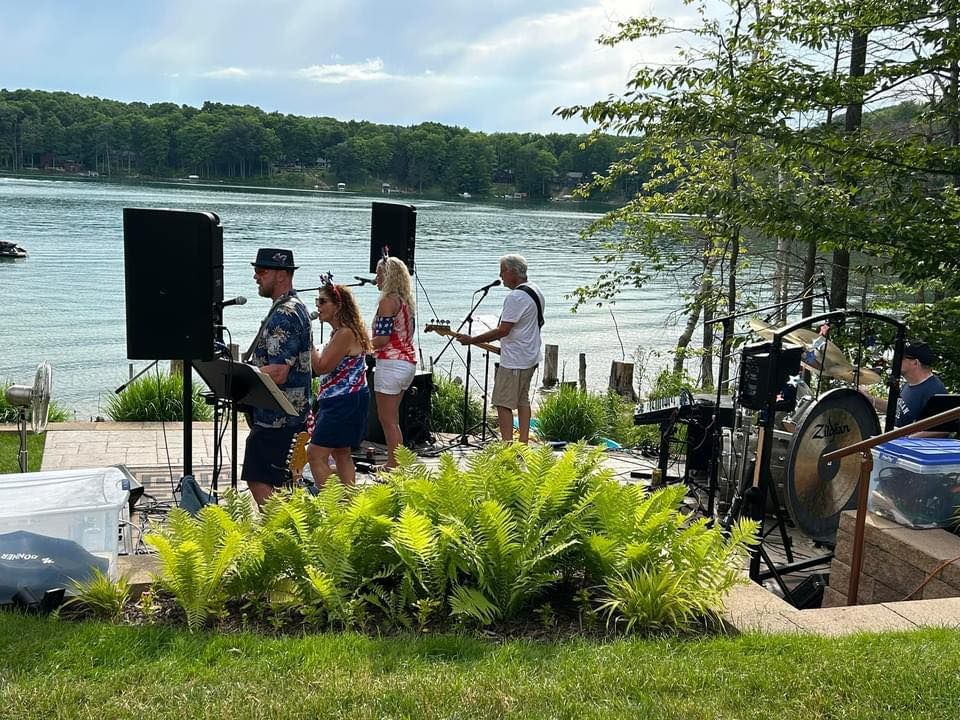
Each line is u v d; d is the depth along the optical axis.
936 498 5.25
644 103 9.27
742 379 5.94
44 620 3.82
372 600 4.02
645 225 13.27
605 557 4.22
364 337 6.23
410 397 9.09
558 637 3.93
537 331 8.17
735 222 9.16
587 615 4.05
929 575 4.86
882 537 5.18
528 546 4.14
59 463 8.21
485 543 4.11
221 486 7.59
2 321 22.08
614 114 9.41
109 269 32.72
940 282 9.32
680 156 12.84
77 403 14.83
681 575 4.09
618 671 3.42
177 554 3.94
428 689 3.24
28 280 29.12
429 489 4.51
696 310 13.93
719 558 4.23
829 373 6.77
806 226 8.59
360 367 6.27
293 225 57.34
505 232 60.91
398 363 7.32
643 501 4.65
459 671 3.43
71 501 4.20
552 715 3.12
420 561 4.09
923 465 5.20
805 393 7.51
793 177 11.34
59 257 35.72
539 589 4.19
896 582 5.11
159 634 3.72
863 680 3.37
